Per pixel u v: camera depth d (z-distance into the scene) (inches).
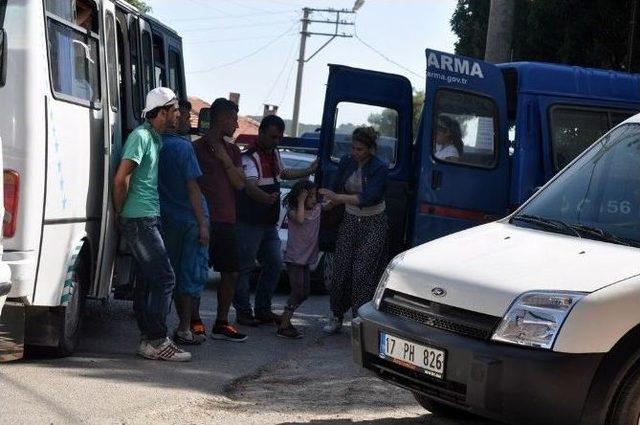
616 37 906.1
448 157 464.8
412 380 267.0
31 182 313.1
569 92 492.1
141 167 357.7
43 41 318.0
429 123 460.1
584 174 306.2
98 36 371.9
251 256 452.1
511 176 480.4
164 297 363.6
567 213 297.6
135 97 453.1
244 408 308.7
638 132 307.3
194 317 410.9
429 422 304.2
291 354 405.1
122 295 425.1
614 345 242.7
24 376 322.7
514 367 243.1
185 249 394.0
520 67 489.7
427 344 261.0
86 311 468.1
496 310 252.8
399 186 477.4
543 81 488.4
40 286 324.5
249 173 442.6
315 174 477.7
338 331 458.3
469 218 471.2
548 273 256.8
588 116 493.7
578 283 249.8
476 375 248.4
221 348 403.9
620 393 243.0
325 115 477.1
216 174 411.5
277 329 461.4
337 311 454.9
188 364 366.6
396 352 270.4
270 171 449.7
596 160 308.5
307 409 312.0
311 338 445.1
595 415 241.4
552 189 310.0
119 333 418.6
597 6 903.1
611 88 502.9
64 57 338.3
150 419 285.9
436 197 464.1
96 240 373.7
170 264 365.7
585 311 242.2
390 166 479.5
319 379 358.3
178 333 402.0
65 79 338.6
